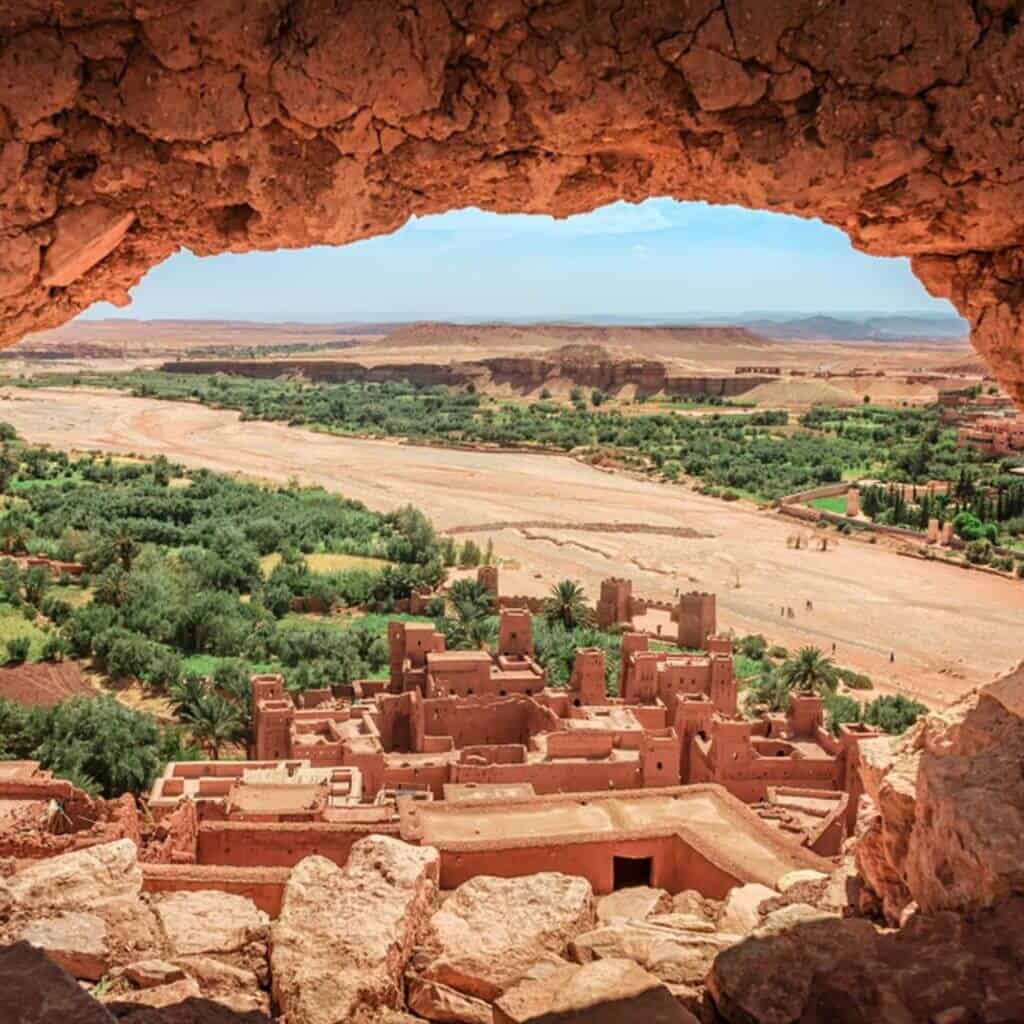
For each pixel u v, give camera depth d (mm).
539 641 54812
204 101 7055
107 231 7410
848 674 56375
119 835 17031
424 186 7828
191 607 56781
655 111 7508
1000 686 8672
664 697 41875
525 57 7262
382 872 8898
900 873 8633
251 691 42875
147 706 45969
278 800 25641
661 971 7785
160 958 7949
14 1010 6164
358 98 7129
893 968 6660
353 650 53656
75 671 49750
